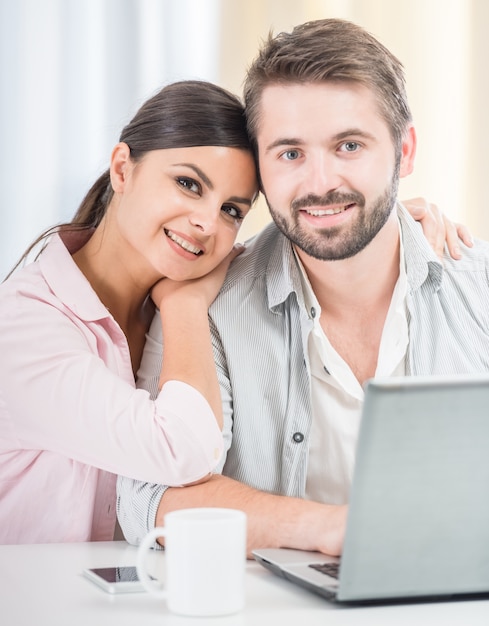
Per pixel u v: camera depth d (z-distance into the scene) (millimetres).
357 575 1094
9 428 1735
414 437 1045
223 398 1852
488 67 3838
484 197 3850
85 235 2008
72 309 1785
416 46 3807
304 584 1195
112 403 1622
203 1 3553
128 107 3453
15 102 3367
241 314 1908
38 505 1772
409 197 3834
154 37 3498
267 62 1776
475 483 1078
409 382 1027
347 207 1781
